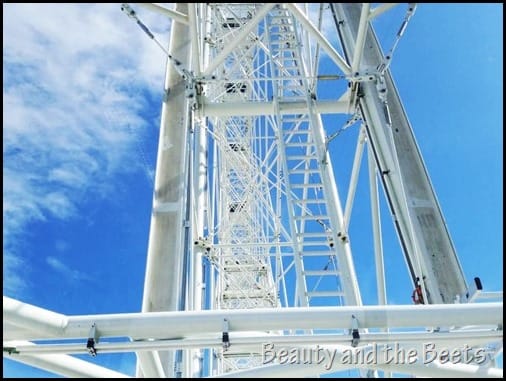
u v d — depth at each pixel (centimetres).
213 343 373
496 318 377
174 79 644
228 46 595
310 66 904
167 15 538
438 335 384
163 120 600
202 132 1014
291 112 763
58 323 370
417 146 593
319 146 748
